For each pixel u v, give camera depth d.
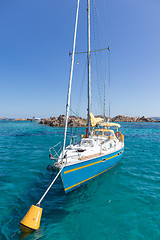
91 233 4.54
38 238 4.32
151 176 8.96
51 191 7.13
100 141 10.52
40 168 10.26
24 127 49.69
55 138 25.45
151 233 4.54
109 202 6.20
